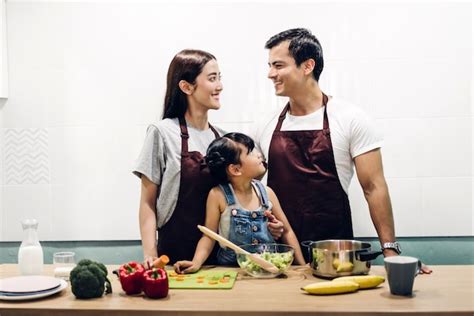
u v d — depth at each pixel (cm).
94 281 154
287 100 240
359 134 208
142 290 157
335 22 239
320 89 227
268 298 151
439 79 236
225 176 200
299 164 215
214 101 218
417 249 239
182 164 207
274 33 242
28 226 185
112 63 248
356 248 182
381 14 237
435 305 142
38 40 251
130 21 247
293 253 185
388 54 238
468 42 234
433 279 170
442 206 237
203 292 160
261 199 200
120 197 249
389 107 238
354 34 238
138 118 248
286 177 216
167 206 210
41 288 157
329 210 213
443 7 235
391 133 238
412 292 155
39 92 251
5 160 253
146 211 209
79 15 249
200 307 144
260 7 242
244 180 197
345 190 214
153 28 247
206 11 244
